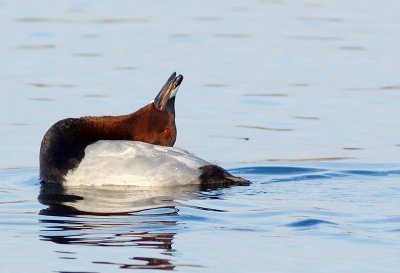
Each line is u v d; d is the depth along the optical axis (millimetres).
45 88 24719
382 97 24469
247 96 24469
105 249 12500
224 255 12297
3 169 17859
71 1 37750
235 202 15016
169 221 13836
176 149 16703
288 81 26031
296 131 21469
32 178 17031
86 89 24625
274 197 15422
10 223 13805
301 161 18766
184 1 38469
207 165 16484
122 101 23391
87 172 16219
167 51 29266
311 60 28359
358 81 26078
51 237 13062
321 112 23062
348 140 20688
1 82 25312
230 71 26953
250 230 13367
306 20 34531
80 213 14352
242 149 19969
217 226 13570
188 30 32469
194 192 15734
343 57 28750
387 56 28891
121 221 13828
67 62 27656
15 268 11781
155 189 15930
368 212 14312
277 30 32719
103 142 16578
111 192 15711
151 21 34062
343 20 34656
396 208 14578
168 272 11656
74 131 16891
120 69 26875
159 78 25828
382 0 38938
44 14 34781
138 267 11805
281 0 39031
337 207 14664
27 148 19562
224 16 35219
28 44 29797
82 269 11734
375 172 17734
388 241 12820
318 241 12852
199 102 23922
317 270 11750
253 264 11945
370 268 11812
